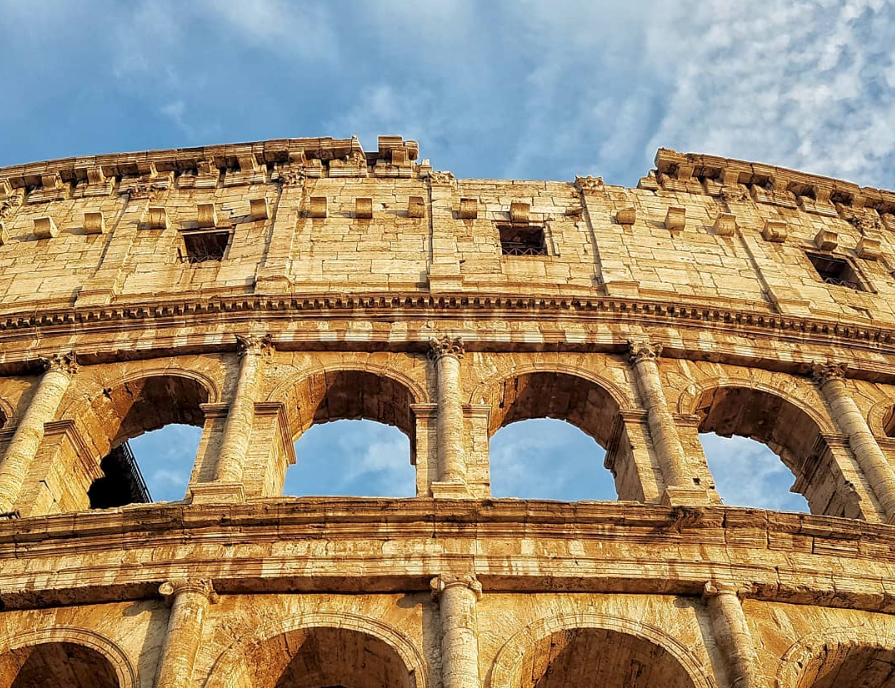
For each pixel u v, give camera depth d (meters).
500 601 27.22
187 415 36.75
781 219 48.19
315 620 26.42
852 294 43.62
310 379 35.47
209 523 28.11
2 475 31.25
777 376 37.50
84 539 27.95
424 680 25.09
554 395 36.59
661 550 28.30
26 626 26.64
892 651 27.14
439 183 46.84
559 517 28.50
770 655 26.52
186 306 37.75
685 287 41.88
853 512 32.53
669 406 35.25
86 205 46.84
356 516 28.22
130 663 25.53
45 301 39.78
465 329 37.25
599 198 47.03
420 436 33.06
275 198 46.19
